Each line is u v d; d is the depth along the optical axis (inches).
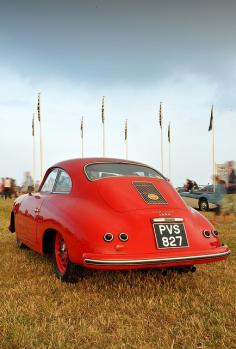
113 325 122.9
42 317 128.2
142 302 143.5
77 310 134.3
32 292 152.9
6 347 105.6
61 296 150.1
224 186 430.0
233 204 422.6
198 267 199.3
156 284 166.7
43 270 188.7
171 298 147.4
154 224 145.3
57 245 175.3
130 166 186.7
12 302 140.2
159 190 165.6
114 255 134.9
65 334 114.5
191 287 163.5
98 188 159.3
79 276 162.1
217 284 168.2
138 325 122.0
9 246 255.4
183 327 120.0
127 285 162.7
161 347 107.4
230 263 209.8
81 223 146.3
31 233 197.2
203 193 613.3
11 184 889.5
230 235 310.3
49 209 173.9
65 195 172.6
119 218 143.6
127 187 160.2
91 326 120.6
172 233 146.6
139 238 140.3
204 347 107.0
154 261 136.4
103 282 167.3
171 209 155.2
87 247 138.8
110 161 186.5
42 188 211.5
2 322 120.8
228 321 124.4
